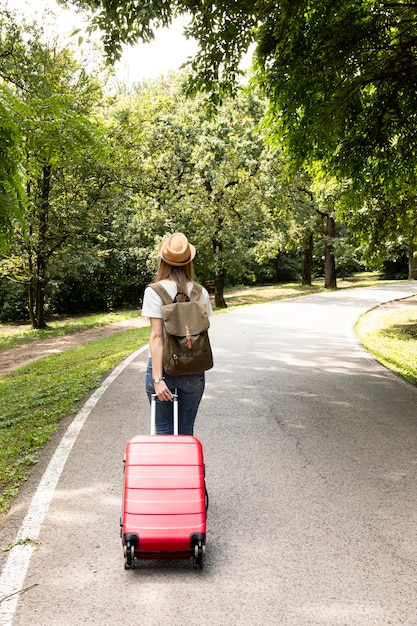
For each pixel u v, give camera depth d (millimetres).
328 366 11344
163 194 30031
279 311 24641
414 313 22859
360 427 6863
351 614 3082
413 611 3115
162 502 3416
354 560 3662
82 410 7668
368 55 8523
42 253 25406
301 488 4902
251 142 29516
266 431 6668
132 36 6859
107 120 26125
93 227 26406
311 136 9312
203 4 6844
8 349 21000
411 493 4801
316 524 4191
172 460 3523
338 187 13320
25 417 7422
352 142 10125
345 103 8953
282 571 3525
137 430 6637
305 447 6062
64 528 4059
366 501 4621
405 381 9914
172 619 3025
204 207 29156
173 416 4105
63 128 6277
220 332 17094
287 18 7152
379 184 11570
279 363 11594
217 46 7680
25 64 19656
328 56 8297
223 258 30016
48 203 24141
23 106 5629
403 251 46562
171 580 3416
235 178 29969
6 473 5137
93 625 2963
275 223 37031
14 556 3646
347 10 7652
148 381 4082
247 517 4309
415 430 6750
